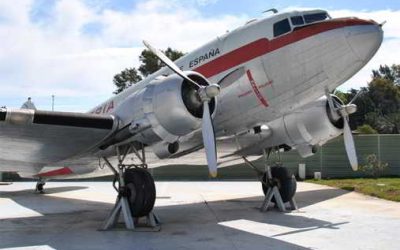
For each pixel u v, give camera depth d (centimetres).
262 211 965
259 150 1045
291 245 612
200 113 696
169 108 672
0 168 977
